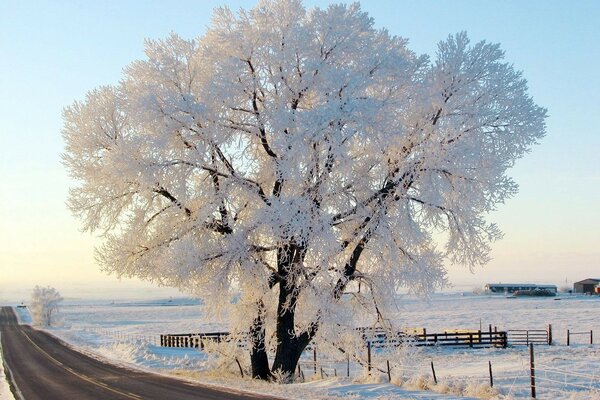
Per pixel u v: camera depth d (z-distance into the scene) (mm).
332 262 18781
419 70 19594
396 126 18219
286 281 19969
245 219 20172
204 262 18812
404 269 18891
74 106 20953
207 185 19469
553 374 20250
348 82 18375
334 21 18969
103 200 20594
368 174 19297
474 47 19234
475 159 18375
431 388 16672
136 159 18922
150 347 40469
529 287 194625
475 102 19062
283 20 19594
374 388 16891
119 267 20547
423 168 18516
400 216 18562
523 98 18922
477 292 194250
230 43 19266
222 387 17734
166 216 20375
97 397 16250
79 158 20703
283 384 18578
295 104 19359
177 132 19078
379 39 20250
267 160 19953
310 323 19453
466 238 19812
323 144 18031
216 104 19359
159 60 19812
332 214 18500
